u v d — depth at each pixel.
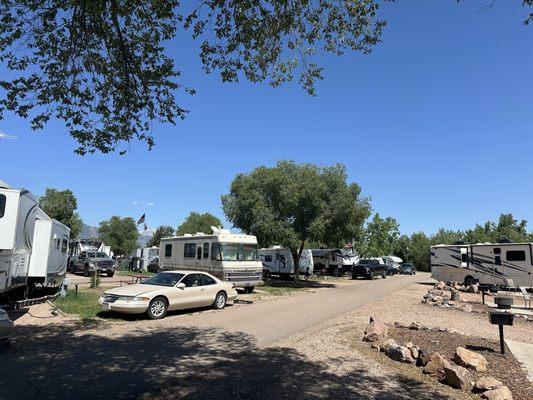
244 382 6.56
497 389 6.18
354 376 7.07
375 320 10.38
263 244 28.12
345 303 17.91
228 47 7.62
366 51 7.93
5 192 10.65
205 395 5.91
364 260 42.41
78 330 10.55
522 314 16.06
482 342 9.95
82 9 6.91
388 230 66.00
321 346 9.23
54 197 48.50
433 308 16.80
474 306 18.23
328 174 27.97
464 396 6.32
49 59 7.70
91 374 6.81
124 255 67.38
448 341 9.85
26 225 12.28
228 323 12.05
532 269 27.14
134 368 7.19
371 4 7.19
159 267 26.28
